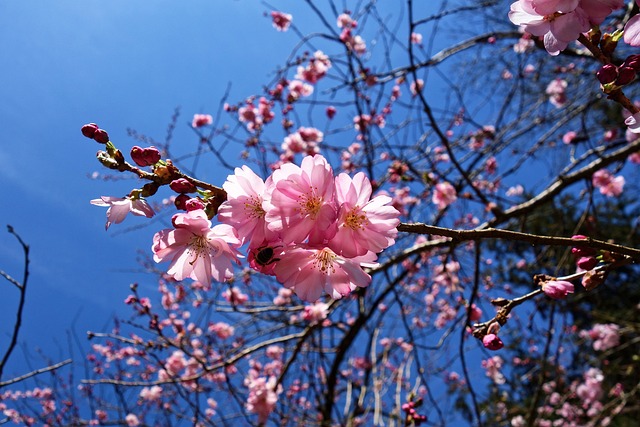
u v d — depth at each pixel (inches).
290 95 223.5
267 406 154.8
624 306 326.6
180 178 52.2
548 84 286.4
